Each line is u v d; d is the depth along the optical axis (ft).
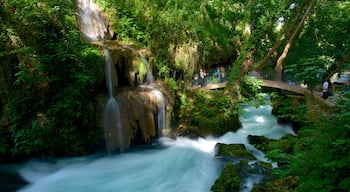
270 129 36.01
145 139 28.45
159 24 38.65
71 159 24.57
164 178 22.71
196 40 41.93
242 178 20.54
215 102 37.37
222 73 49.24
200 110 35.42
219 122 33.86
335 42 49.52
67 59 23.79
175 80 38.47
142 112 28.48
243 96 40.98
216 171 23.12
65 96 23.45
